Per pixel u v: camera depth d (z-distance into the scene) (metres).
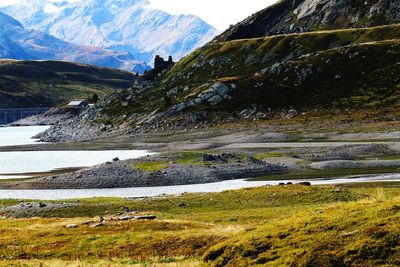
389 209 22.72
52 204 66.00
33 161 135.62
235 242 24.31
